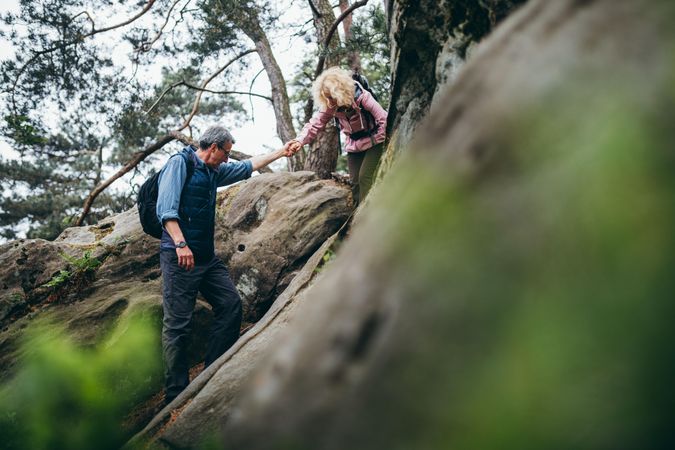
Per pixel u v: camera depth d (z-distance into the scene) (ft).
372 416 1.23
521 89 1.39
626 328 0.94
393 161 11.08
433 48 9.52
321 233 18.72
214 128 13.57
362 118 14.26
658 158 1.05
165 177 13.09
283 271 18.16
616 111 1.17
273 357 1.58
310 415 1.36
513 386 1.01
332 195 19.61
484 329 1.11
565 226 1.10
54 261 17.92
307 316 1.57
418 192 1.43
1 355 14.74
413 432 1.13
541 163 1.22
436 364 1.16
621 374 0.92
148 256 18.33
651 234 0.98
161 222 12.88
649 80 1.19
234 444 1.48
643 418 0.89
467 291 1.18
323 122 14.66
